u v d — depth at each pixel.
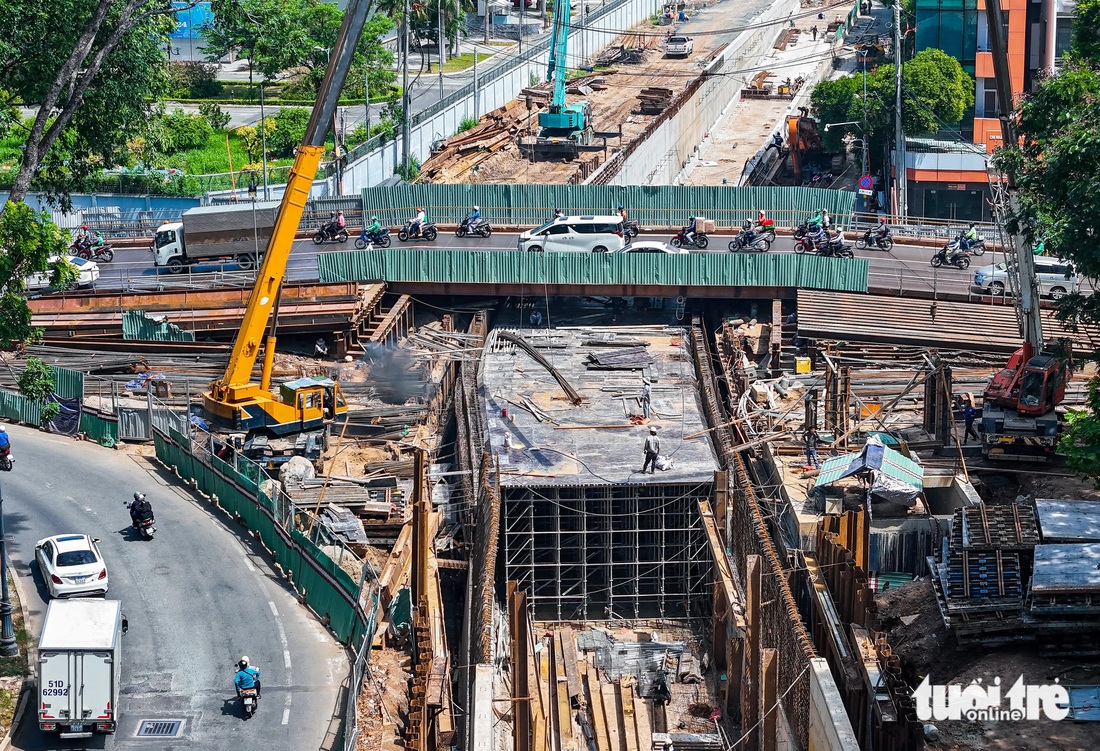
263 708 82.81
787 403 130.12
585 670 104.31
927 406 116.94
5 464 113.06
